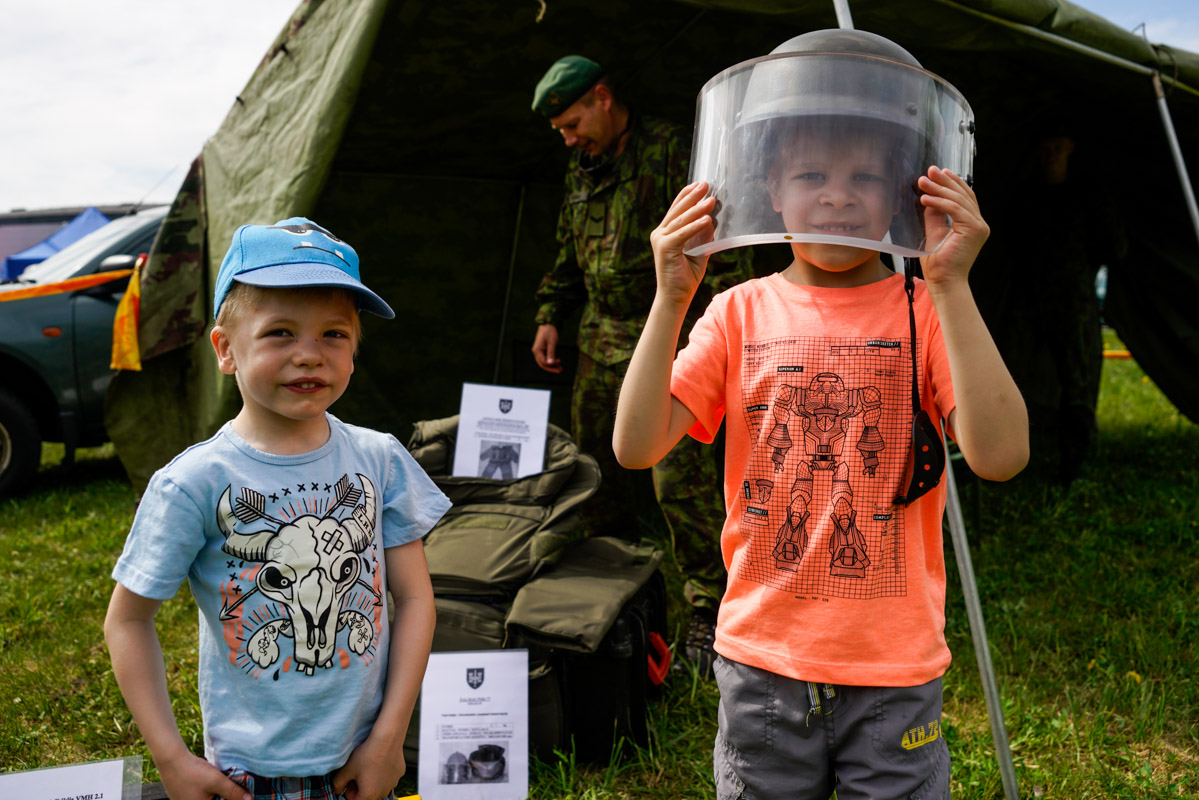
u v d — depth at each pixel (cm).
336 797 123
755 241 123
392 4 290
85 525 459
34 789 135
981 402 120
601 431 324
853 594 130
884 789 127
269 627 120
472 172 437
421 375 478
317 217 429
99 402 538
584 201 312
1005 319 556
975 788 214
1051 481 509
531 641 221
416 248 453
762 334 142
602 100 293
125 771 139
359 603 126
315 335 122
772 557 136
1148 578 352
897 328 135
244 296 122
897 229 122
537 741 226
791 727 132
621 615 233
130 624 118
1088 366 483
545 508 257
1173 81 355
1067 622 315
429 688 217
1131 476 512
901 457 132
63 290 529
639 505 477
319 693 121
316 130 287
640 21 321
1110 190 536
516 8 300
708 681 271
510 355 489
